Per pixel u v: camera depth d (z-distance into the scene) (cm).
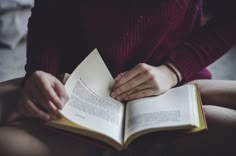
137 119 68
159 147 73
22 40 205
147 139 67
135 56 86
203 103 81
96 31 84
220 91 81
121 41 83
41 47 83
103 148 68
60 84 70
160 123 65
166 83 77
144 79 75
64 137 70
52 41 83
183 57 82
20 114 75
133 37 83
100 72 78
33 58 83
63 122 63
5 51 192
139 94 75
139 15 81
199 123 66
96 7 81
